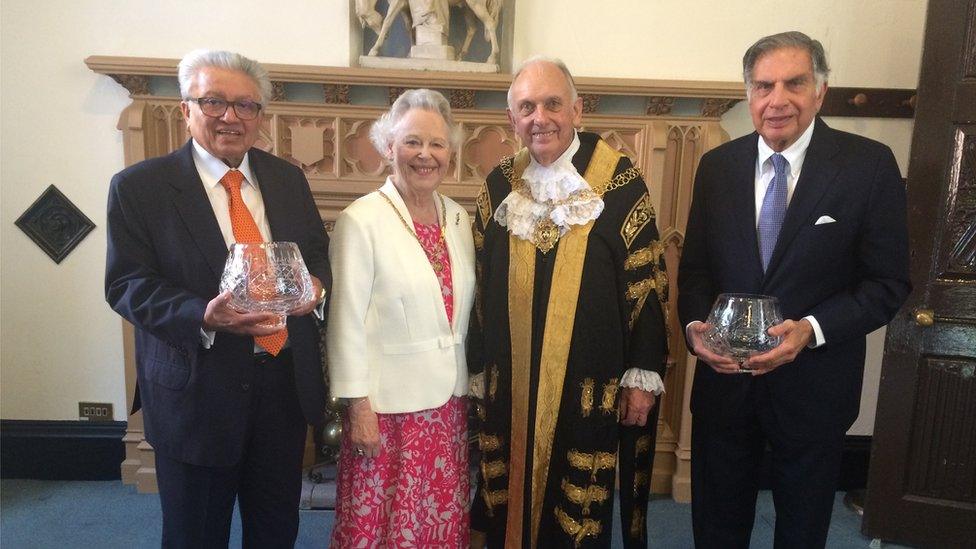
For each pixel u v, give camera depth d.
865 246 1.51
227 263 1.21
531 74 1.59
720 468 1.68
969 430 2.20
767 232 1.56
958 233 2.16
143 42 2.46
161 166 1.40
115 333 2.62
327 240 1.64
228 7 2.45
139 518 2.40
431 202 1.65
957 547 2.24
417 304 1.53
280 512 1.56
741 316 1.33
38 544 2.21
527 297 1.67
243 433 1.42
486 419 1.76
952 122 2.12
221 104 1.35
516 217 1.69
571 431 1.66
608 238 1.64
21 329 2.61
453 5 2.47
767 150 1.56
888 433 2.28
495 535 1.79
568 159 1.68
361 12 2.37
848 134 1.56
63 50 2.45
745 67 1.53
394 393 1.54
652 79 2.44
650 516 2.53
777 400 1.56
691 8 2.50
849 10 2.50
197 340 1.26
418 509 1.57
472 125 2.50
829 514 1.61
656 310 1.67
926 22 2.13
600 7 2.50
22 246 2.55
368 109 2.46
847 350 1.55
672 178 2.56
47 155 2.50
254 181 1.52
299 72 2.34
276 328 1.24
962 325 2.18
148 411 1.43
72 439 2.66
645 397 1.68
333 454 2.59
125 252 1.35
